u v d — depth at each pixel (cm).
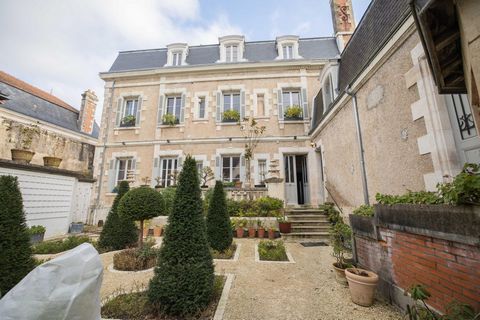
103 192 1066
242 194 839
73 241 578
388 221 288
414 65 360
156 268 276
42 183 693
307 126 1035
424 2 172
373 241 328
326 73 796
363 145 529
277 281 361
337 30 1178
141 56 1285
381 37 464
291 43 1170
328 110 718
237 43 1195
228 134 1076
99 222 980
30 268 294
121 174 1117
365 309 273
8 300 120
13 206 296
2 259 270
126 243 566
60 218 759
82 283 135
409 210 247
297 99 1101
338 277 352
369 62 462
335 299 300
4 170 587
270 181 830
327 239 662
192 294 259
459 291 188
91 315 137
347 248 509
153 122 1130
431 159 332
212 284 284
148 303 267
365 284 279
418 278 236
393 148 418
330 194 777
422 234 228
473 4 153
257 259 475
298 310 272
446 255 203
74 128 1571
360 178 548
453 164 306
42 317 119
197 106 1122
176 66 1136
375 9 511
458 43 194
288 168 1029
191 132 1094
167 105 1162
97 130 1858
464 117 300
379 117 461
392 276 283
